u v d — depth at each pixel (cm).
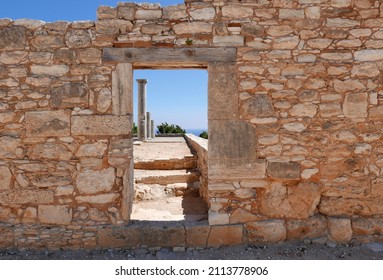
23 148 397
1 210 400
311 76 399
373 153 405
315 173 403
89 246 400
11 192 398
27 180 398
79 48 395
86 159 398
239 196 403
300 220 408
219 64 397
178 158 699
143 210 485
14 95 394
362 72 399
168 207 523
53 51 394
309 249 394
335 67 398
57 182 398
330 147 403
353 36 399
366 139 403
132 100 410
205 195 539
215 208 404
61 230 400
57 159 398
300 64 398
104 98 396
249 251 390
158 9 397
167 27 397
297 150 401
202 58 396
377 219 410
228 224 404
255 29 396
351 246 402
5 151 396
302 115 400
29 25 392
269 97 399
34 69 393
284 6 396
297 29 398
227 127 399
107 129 396
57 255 387
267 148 401
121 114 397
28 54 392
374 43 399
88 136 397
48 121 395
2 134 395
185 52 397
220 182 402
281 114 400
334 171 404
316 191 405
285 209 406
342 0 398
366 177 406
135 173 645
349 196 408
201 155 593
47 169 398
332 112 400
